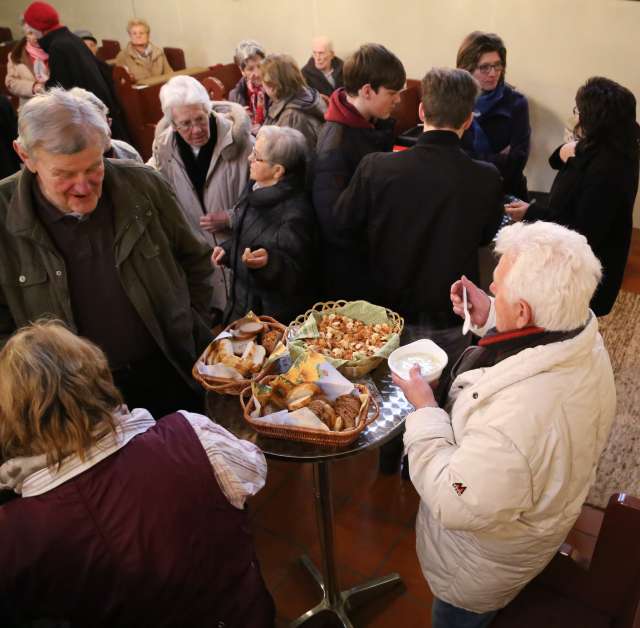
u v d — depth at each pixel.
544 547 1.15
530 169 4.31
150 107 4.64
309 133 2.88
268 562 2.04
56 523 0.92
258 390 1.43
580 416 1.02
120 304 1.63
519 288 1.00
